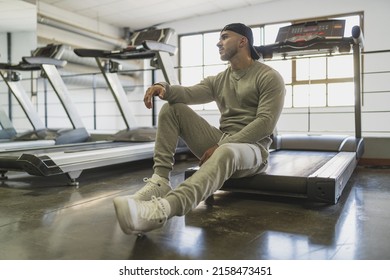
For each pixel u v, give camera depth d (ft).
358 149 10.09
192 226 4.97
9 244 4.35
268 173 6.45
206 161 4.71
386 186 7.87
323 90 22.67
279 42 9.62
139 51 12.26
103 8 23.93
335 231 4.69
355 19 22.25
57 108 24.32
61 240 4.48
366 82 21.74
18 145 13.42
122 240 4.44
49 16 22.12
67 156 8.30
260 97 5.60
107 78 14.19
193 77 27.55
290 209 5.89
